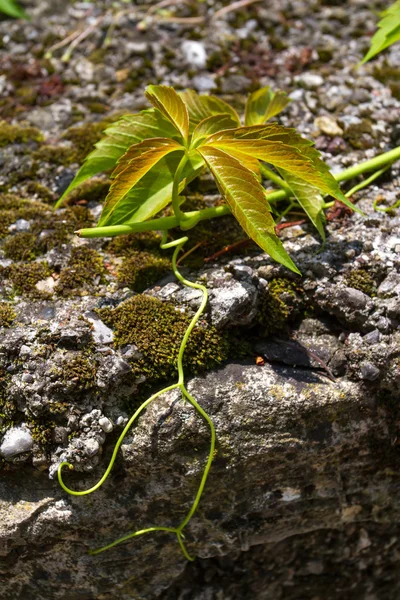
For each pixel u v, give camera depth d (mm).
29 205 523
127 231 478
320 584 521
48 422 460
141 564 486
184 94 506
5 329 471
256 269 486
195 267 493
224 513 480
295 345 478
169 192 485
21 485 467
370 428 474
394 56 593
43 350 464
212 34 606
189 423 459
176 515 477
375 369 466
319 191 489
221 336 473
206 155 457
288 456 469
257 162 469
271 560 509
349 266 488
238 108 562
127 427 457
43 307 481
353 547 511
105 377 460
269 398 464
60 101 574
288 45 601
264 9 621
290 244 496
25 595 489
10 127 557
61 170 539
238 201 457
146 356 466
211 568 506
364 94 568
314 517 494
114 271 495
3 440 461
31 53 602
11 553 473
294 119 556
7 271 494
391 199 517
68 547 474
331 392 467
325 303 481
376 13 620
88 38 607
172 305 477
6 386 462
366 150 541
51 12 624
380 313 475
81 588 487
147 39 604
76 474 464
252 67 589
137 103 570
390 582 526
